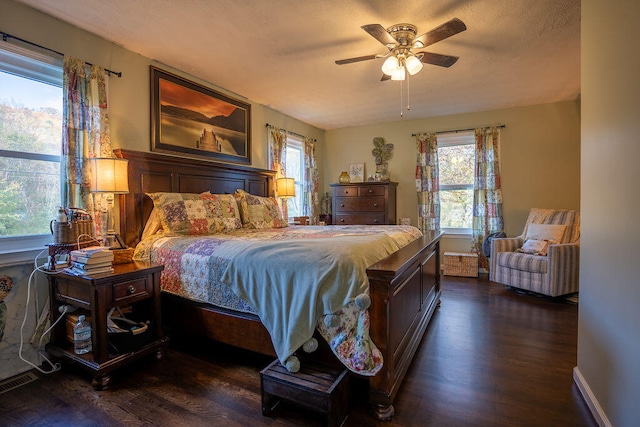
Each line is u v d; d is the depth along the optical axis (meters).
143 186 2.79
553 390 1.85
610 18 1.49
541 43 2.78
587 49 1.78
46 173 2.37
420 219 5.21
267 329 1.82
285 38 2.69
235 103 4.02
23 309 2.19
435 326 2.83
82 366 1.99
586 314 1.78
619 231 1.40
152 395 1.84
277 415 1.65
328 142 6.01
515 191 4.75
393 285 1.73
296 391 1.54
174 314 2.36
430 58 2.53
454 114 5.05
